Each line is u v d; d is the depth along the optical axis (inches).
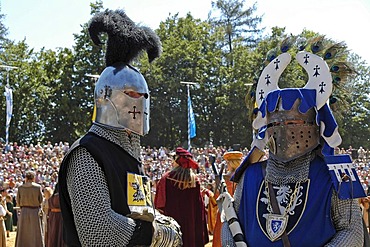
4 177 868.0
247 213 152.3
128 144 130.0
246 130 1993.1
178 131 1996.8
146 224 121.0
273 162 151.6
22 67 1934.1
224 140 2018.9
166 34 2176.4
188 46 2007.9
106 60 137.1
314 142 148.6
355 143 2150.6
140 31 137.6
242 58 2097.7
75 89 1847.9
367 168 1155.3
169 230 131.0
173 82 1926.7
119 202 122.0
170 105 1975.9
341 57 160.4
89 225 117.0
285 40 165.3
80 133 1870.1
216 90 2038.6
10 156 1110.4
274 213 146.8
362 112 2166.6
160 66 1962.4
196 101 2004.2
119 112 128.3
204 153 1325.0
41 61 2025.1
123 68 131.2
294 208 144.9
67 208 123.0
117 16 137.9
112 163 123.0
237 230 150.4
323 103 151.6
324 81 153.6
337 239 141.0
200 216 307.3
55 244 386.3
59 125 1881.2
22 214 446.9
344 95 160.2
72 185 120.0
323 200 144.3
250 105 171.6
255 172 157.0
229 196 158.1
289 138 147.4
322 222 142.9
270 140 150.1
